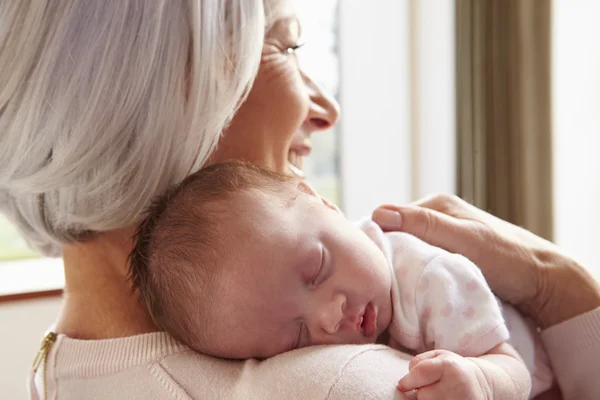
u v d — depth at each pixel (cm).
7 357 257
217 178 93
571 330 108
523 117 295
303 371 73
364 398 69
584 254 316
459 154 318
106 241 93
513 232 116
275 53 101
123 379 82
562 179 309
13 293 251
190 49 80
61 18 76
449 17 335
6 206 92
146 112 79
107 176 81
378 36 352
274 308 87
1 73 78
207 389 78
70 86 77
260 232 89
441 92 343
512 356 88
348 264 92
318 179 357
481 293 93
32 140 79
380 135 356
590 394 108
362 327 93
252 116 99
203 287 88
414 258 98
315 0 344
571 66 307
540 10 289
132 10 77
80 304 93
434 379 72
